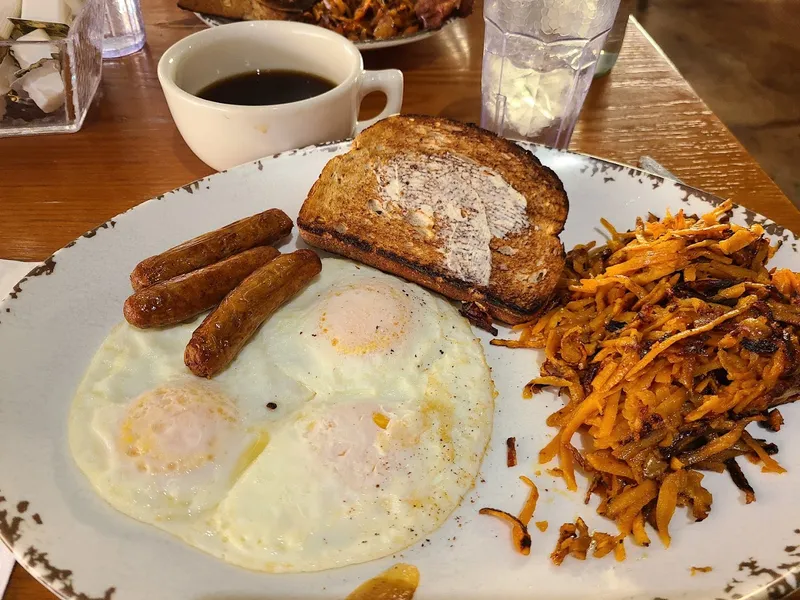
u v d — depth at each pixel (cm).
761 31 94
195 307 29
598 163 37
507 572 24
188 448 25
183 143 43
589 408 27
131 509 24
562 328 31
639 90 49
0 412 26
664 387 27
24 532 22
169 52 37
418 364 29
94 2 45
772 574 22
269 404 27
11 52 40
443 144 33
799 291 28
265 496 25
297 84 41
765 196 40
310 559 23
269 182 36
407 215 33
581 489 27
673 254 30
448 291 33
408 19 48
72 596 21
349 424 26
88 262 31
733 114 81
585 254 34
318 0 47
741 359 27
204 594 22
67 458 25
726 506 25
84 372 28
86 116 45
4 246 35
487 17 39
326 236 34
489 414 28
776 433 27
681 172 41
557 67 39
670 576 23
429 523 25
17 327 28
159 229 34
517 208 32
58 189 39
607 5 37
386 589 23
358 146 34
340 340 29
